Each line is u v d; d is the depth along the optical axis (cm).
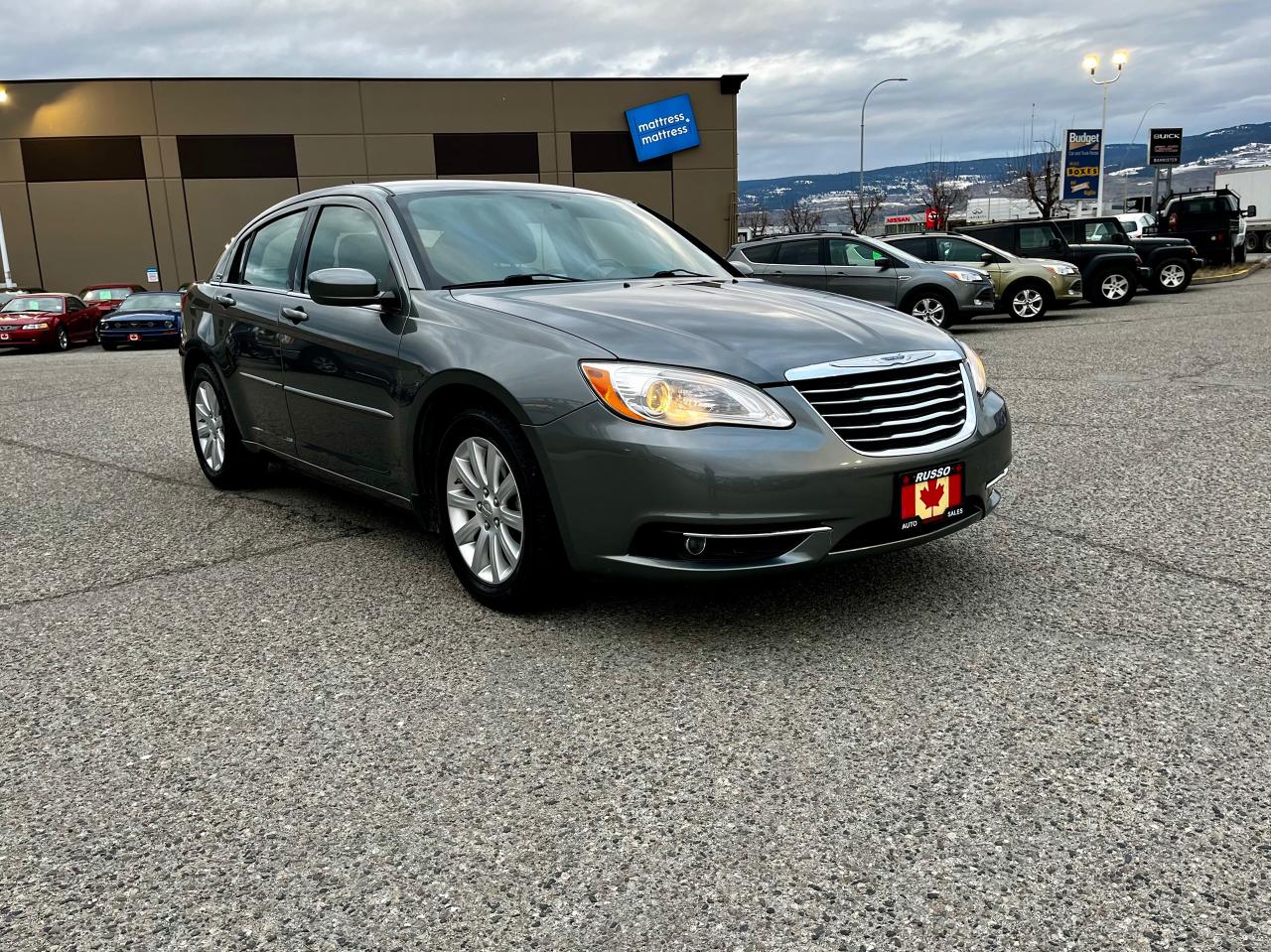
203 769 239
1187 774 224
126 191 3328
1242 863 192
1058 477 502
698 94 3712
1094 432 614
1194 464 520
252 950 176
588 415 288
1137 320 1430
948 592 342
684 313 325
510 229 410
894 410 297
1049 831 205
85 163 3294
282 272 459
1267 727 244
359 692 279
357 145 3462
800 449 280
